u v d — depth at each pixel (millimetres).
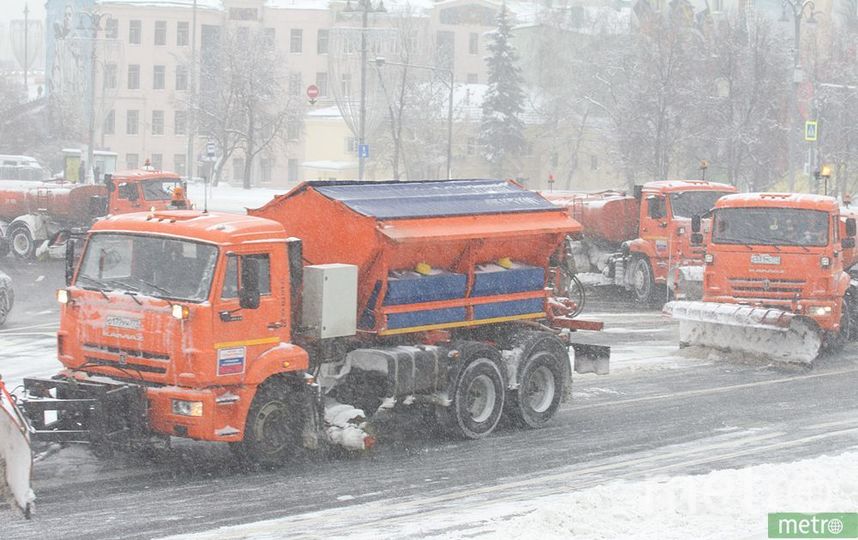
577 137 92875
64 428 11727
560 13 97875
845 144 71125
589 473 12734
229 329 11727
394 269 13586
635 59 77125
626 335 24328
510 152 91562
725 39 69750
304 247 13680
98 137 105750
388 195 14062
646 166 70750
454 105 92875
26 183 38062
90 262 12219
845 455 12930
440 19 116375
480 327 14945
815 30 77625
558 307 15828
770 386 18938
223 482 11828
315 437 12516
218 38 102562
